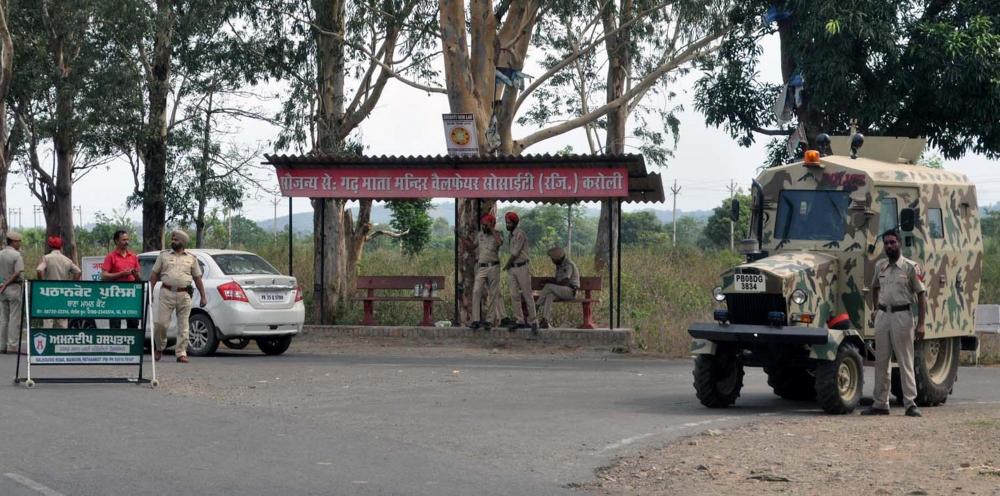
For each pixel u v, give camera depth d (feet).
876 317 45.70
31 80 105.19
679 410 45.57
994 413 46.26
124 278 63.16
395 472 30.71
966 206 53.57
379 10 95.55
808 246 48.49
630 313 92.73
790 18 82.28
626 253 143.02
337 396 48.03
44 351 49.88
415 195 75.72
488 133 84.53
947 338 52.26
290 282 68.74
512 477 30.45
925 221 50.11
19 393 47.19
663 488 29.58
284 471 30.53
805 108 83.97
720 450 35.17
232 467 30.99
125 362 50.75
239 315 66.13
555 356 71.15
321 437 36.45
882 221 48.11
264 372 57.16
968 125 80.53
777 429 39.91
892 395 51.13
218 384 51.49
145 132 106.42
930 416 45.16
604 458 33.71
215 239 164.04
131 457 32.27
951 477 30.78
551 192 73.82
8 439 35.17
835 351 44.32
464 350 74.18
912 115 83.20
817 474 31.32
